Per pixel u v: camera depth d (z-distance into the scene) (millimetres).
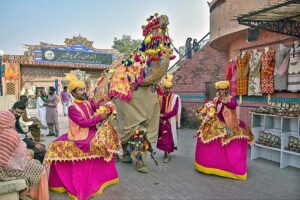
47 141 8688
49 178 4500
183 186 4688
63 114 17328
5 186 3170
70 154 4152
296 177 5105
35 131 7031
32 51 24219
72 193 4133
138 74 5273
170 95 6207
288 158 5836
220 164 5070
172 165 5953
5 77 22922
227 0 7352
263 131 6469
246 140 5023
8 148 3252
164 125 6125
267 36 6734
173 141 6223
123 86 5207
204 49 11258
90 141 4258
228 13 7332
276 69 6383
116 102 5602
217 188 4570
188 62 11977
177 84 12398
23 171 3412
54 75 25453
